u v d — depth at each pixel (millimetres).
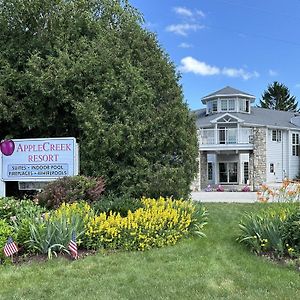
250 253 6676
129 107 11336
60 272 5676
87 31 13664
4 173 11461
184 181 11836
